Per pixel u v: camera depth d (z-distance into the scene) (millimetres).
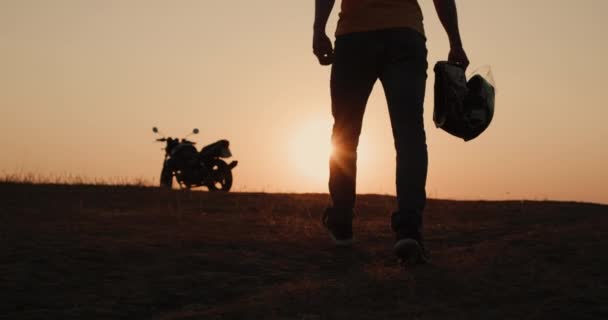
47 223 6742
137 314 4078
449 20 5422
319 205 9430
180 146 17125
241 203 9539
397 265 5168
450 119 5285
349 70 5414
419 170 5070
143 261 5148
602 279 4562
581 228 6211
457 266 5004
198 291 4496
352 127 5547
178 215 7758
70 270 4832
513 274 4742
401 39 5254
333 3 5500
